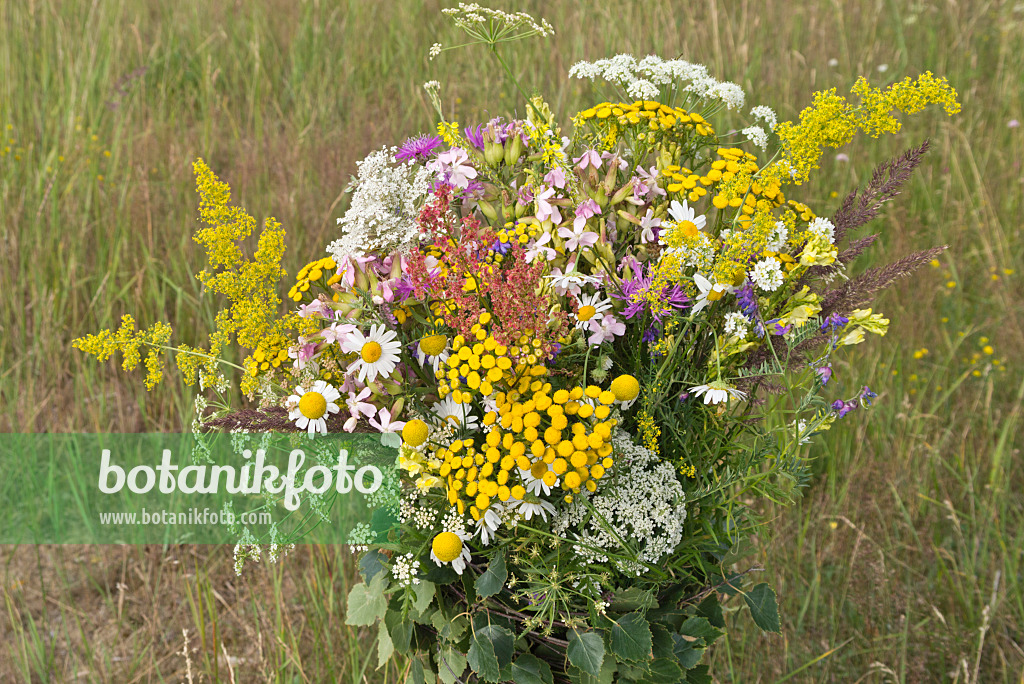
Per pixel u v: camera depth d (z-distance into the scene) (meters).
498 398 0.96
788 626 2.08
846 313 1.05
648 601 1.03
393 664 1.80
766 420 1.30
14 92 3.17
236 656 2.00
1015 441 2.47
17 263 2.70
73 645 2.06
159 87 3.38
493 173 1.12
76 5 3.60
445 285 0.97
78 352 2.49
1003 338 2.76
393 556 1.15
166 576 2.21
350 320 1.01
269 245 1.03
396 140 2.86
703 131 1.13
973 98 3.58
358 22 3.60
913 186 3.14
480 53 2.96
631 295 1.01
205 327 2.46
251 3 3.75
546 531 1.03
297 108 3.17
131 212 2.77
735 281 0.99
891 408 2.45
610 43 3.02
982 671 1.96
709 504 1.13
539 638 1.09
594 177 1.05
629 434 1.10
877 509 2.27
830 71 3.59
